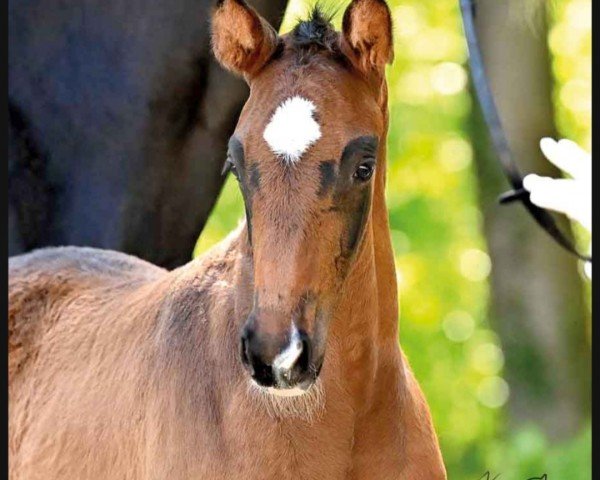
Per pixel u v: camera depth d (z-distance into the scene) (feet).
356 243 19.97
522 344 59.93
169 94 29.19
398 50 67.21
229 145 20.08
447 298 75.15
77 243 29.86
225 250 22.97
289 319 18.97
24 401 26.13
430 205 74.08
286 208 19.22
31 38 29.55
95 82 29.40
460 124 68.95
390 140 71.67
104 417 23.43
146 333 23.41
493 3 52.85
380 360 22.03
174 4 28.94
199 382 21.74
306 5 27.43
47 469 24.36
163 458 21.83
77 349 25.40
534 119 55.42
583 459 45.34
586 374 59.57
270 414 21.06
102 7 29.27
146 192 29.55
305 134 19.39
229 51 20.88
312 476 21.36
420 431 22.57
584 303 60.23
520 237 59.88
